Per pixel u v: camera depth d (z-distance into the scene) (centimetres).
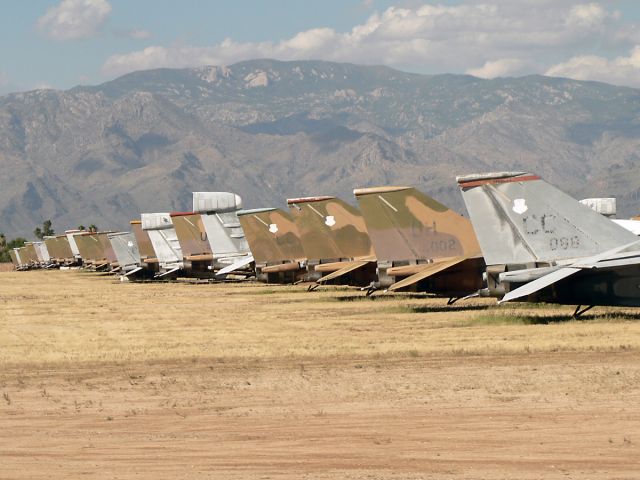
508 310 13362
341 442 5291
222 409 6444
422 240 14425
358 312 14412
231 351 9762
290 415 6144
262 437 5491
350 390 7000
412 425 5697
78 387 7644
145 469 4759
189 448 5250
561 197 11444
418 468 4672
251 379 7738
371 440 5322
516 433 5388
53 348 10800
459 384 7081
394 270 14400
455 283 13900
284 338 10962
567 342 9269
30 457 5109
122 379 8012
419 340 10088
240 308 16450
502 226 11600
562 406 6100
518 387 6844
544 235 11462
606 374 7256
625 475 4459
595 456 4822
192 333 12138
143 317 15338
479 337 10119
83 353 10106
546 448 5012
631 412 5841
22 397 7231
